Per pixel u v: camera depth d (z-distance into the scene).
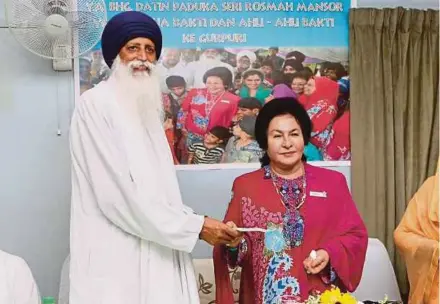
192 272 1.93
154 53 1.97
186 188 2.82
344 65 2.87
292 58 2.85
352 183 2.83
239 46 2.83
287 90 2.85
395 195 2.84
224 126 2.82
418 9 2.87
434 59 2.86
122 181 1.76
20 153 2.76
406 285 2.83
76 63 2.75
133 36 1.90
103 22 2.50
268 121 2.02
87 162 1.81
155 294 1.81
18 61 2.75
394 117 2.83
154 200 1.77
